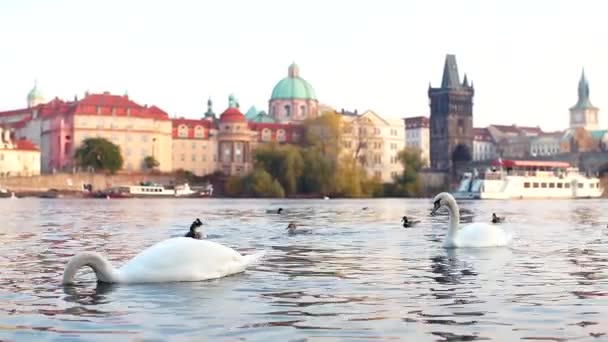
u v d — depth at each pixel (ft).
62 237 124.06
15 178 577.02
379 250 97.50
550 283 64.69
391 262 82.02
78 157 639.35
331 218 204.85
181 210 278.46
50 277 68.80
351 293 59.11
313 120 616.39
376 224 168.55
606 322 46.96
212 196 609.42
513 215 234.58
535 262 81.66
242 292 59.31
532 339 42.22
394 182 628.28
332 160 563.07
